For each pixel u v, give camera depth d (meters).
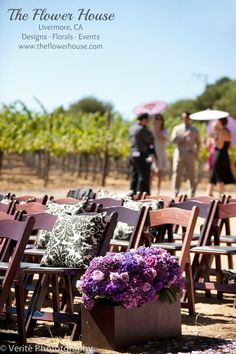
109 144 32.69
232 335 7.07
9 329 7.28
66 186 30.55
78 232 6.95
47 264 7.04
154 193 26.67
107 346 6.50
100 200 9.18
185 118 19.11
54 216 7.27
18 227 6.50
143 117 18.48
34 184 30.69
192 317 7.92
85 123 36.88
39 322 7.72
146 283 6.59
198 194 27.19
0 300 6.34
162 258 6.79
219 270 9.02
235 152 35.06
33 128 32.72
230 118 27.09
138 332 6.65
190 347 6.54
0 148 30.97
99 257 6.66
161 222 7.92
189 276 8.00
